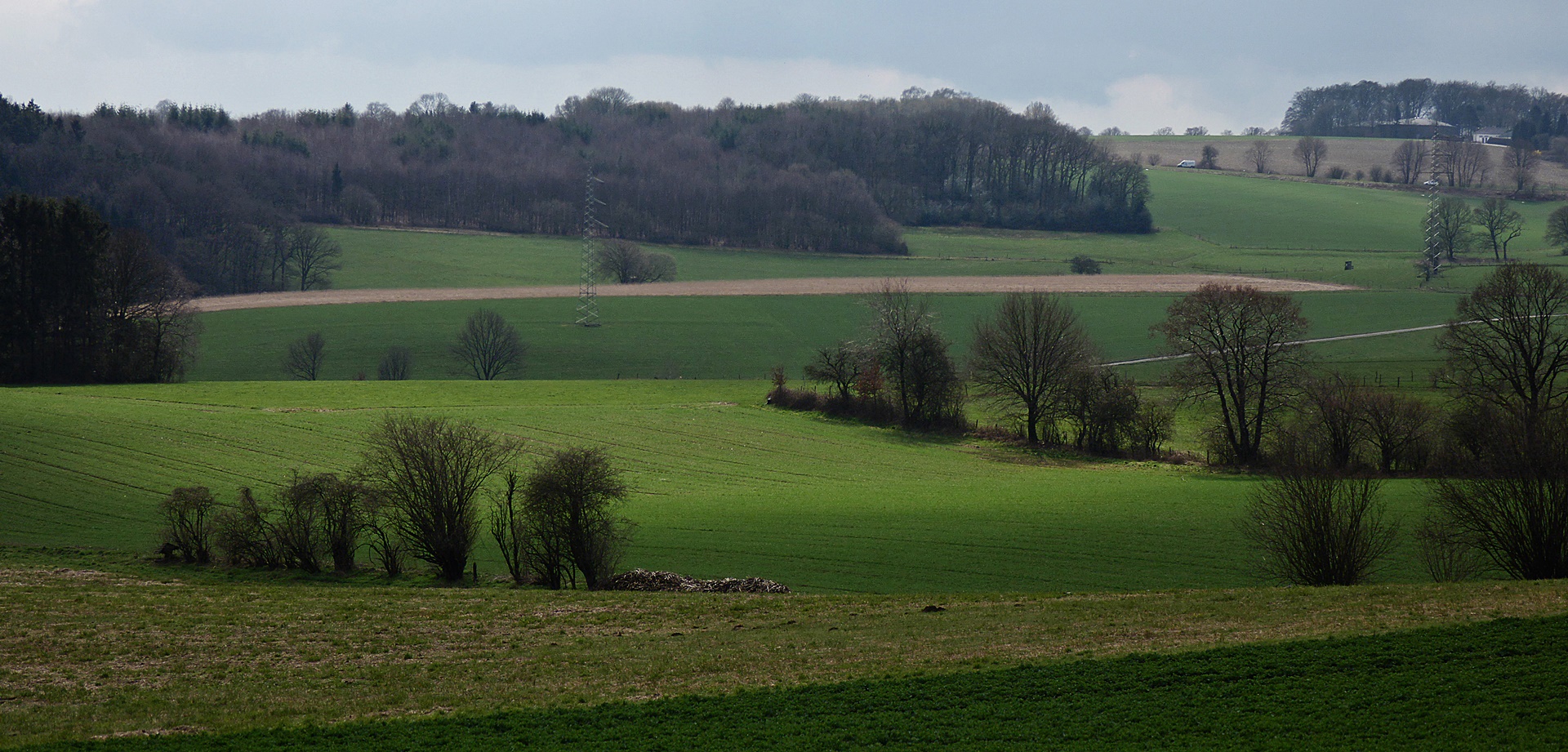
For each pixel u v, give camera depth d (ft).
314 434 383.45
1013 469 384.88
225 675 145.18
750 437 423.64
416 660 151.84
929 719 120.47
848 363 478.18
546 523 221.25
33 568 228.43
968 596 188.34
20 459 331.77
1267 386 389.80
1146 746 110.63
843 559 244.22
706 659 145.89
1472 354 377.71
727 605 183.73
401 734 121.08
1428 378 479.41
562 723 123.13
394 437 238.27
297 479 250.16
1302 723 113.29
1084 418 417.49
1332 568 199.21
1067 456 408.87
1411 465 341.00
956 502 310.04
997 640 148.56
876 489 337.52
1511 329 369.30
